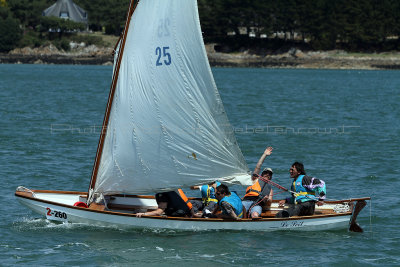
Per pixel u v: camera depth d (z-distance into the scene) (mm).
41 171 93438
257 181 67625
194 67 64500
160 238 62000
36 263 54125
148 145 66625
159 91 65688
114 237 62188
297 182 66562
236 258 56281
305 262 55375
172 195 66625
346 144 127438
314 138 136875
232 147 65312
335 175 93812
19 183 85062
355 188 84938
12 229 63906
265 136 139500
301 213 65688
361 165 102312
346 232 65375
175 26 64312
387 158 109312
